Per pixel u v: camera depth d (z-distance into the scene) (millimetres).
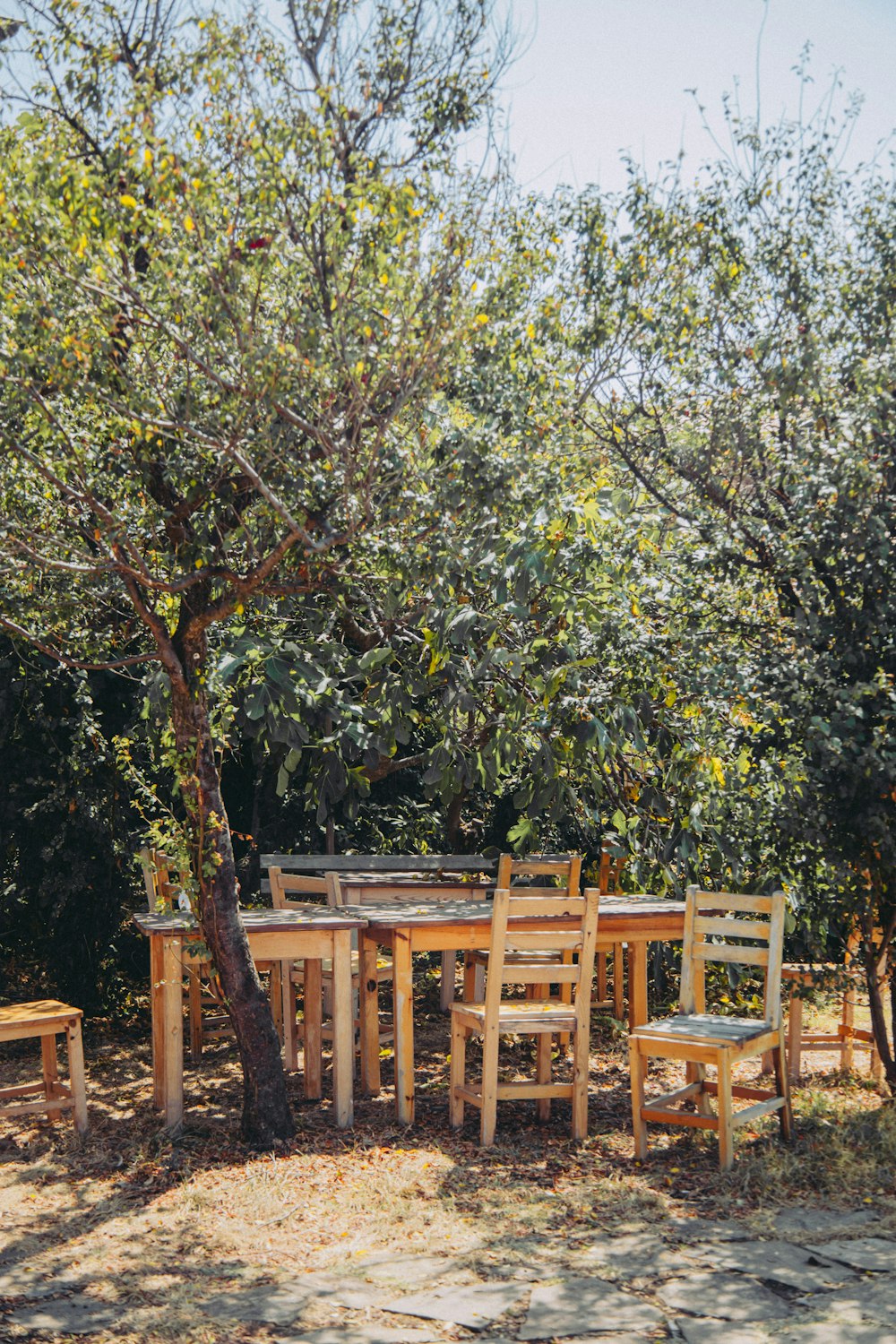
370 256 4871
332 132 4934
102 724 8180
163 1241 4180
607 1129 5500
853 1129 5195
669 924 6168
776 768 5598
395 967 5578
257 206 4852
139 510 5754
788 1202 4477
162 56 5285
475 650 6207
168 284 4805
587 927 5379
